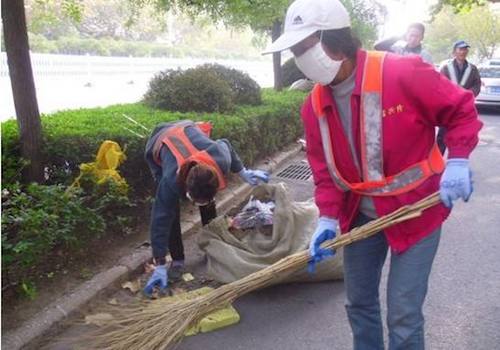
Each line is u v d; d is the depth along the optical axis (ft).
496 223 17.65
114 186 13.76
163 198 11.43
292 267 8.27
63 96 47.80
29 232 10.82
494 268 13.99
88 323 10.57
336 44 6.82
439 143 21.35
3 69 35.22
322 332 10.81
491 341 10.51
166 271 12.19
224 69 25.80
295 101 28.63
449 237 16.24
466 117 6.94
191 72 22.50
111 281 12.12
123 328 9.31
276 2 26.94
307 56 6.91
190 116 19.45
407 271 7.43
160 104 21.68
